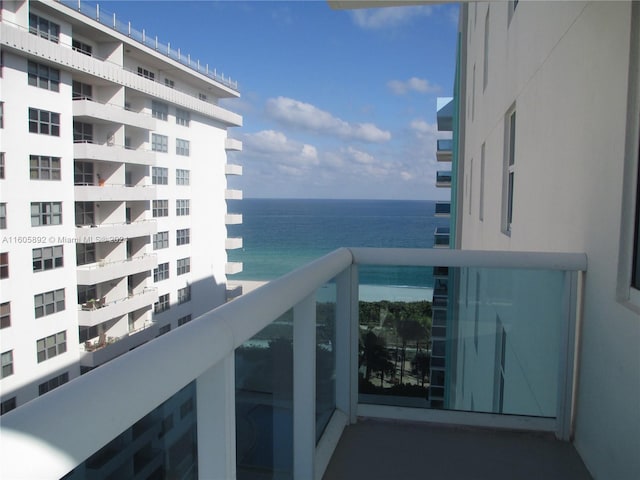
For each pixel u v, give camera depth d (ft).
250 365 4.73
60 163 85.40
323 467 7.02
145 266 105.60
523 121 13.26
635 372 5.66
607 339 6.55
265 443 5.16
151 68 115.14
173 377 2.62
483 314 8.38
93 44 97.50
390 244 350.43
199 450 3.51
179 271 123.03
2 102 75.66
